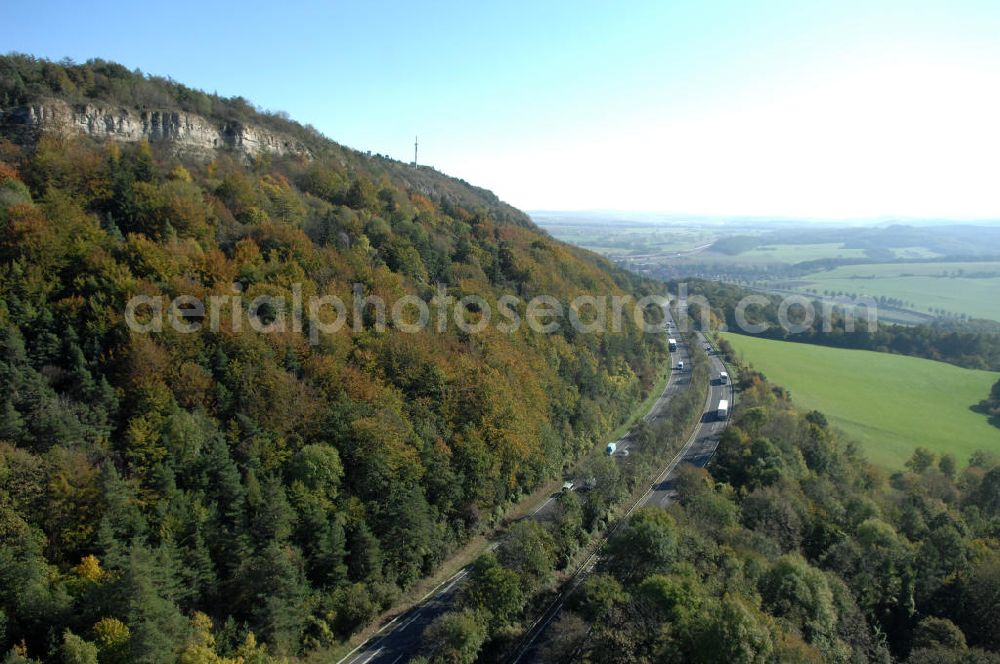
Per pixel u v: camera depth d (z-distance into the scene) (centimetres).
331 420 7131
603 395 11925
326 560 6294
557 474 10050
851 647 6419
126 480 5584
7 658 4216
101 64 11369
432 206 14950
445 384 8519
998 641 7069
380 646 6178
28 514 5072
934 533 8600
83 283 6775
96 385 6094
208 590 5553
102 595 4728
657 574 6178
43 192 7881
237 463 6281
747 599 6022
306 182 12094
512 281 12612
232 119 12319
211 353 6888
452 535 7819
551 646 6106
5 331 5878
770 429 10838
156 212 8231
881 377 17038
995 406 15038
